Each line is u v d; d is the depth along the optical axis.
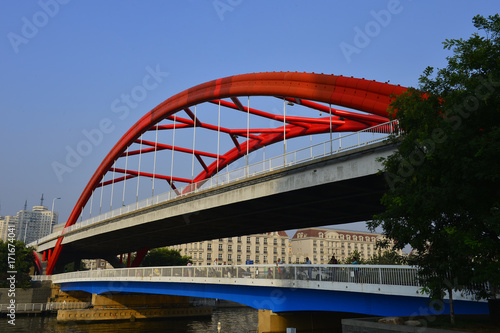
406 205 13.54
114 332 47.03
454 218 13.64
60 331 48.19
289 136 62.25
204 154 76.62
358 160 26.77
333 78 34.84
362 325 16.16
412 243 13.88
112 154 74.06
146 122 64.56
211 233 60.44
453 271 13.31
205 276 34.22
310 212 40.97
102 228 62.94
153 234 62.66
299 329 27.69
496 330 13.85
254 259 155.75
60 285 71.88
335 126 55.12
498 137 11.19
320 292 24.64
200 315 62.25
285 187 31.78
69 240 76.44
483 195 12.19
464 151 12.00
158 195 49.91
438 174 13.02
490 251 12.02
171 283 39.19
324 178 28.81
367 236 189.88
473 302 18.45
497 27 12.72
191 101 54.56
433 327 14.53
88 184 81.81
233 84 46.88
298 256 173.50
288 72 39.66
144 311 57.81
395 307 20.73
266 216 43.78
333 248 178.62
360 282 21.94
